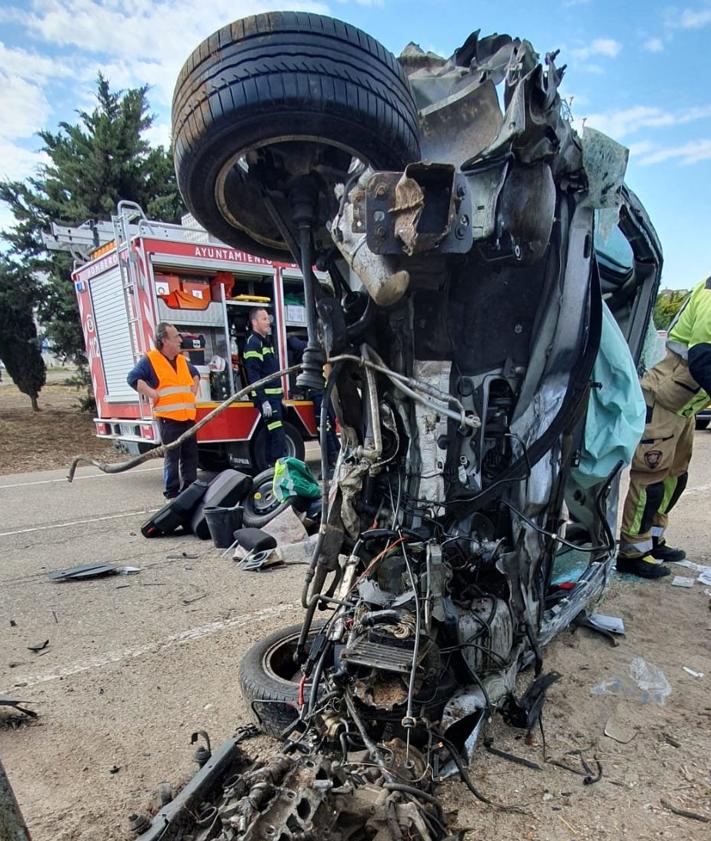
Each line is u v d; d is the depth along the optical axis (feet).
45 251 55.57
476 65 7.47
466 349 7.45
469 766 6.93
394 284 5.92
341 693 6.04
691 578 13.42
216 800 5.62
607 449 8.91
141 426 25.64
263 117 5.57
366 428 7.39
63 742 7.84
